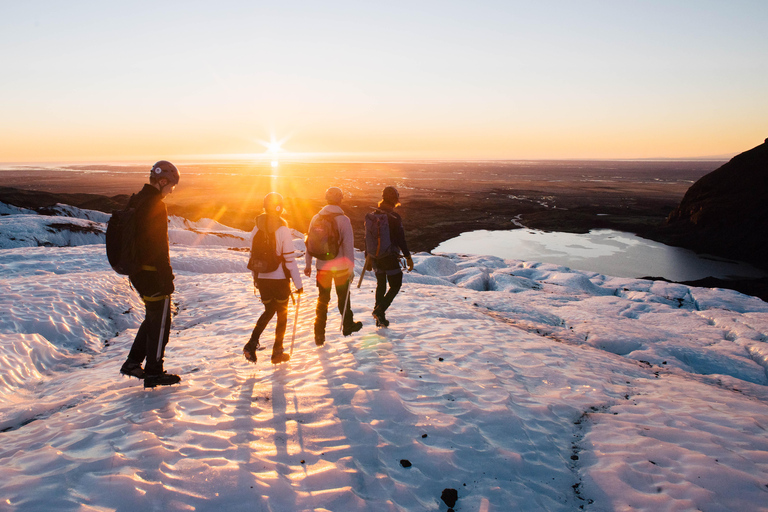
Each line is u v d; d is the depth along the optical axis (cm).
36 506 222
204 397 383
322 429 326
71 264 1231
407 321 721
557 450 327
